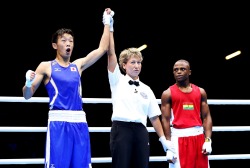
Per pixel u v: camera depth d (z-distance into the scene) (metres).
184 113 4.08
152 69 12.91
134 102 3.61
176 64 4.18
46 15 10.61
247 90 12.80
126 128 3.52
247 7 10.50
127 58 3.73
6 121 9.15
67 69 3.40
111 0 10.27
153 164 8.95
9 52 11.47
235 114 10.45
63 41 3.42
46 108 9.44
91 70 11.88
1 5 10.02
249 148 9.24
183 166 3.98
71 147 3.24
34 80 3.29
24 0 9.96
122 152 3.45
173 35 12.04
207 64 12.96
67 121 3.26
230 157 4.44
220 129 4.39
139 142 3.52
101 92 12.10
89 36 11.64
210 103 4.40
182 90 4.15
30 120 9.35
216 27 11.62
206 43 12.38
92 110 9.70
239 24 11.38
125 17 11.04
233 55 12.30
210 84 13.12
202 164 4.04
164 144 3.87
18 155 7.95
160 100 4.36
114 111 3.61
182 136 4.04
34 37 11.31
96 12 10.63
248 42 12.10
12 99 3.90
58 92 3.31
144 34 11.92
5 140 7.95
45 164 3.22
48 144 3.22
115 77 3.68
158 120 3.85
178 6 10.62
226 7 10.59
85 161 3.27
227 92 13.05
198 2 10.42
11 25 10.76
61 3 10.20
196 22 11.43
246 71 12.63
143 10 10.77
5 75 11.61
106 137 8.80
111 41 3.67
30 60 11.77
